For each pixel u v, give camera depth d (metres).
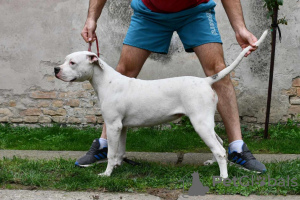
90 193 2.87
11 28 5.60
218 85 3.48
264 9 5.34
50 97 5.69
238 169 3.21
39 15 5.56
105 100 3.17
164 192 2.88
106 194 2.85
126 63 3.64
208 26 3.49
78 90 5.67
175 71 5.52
